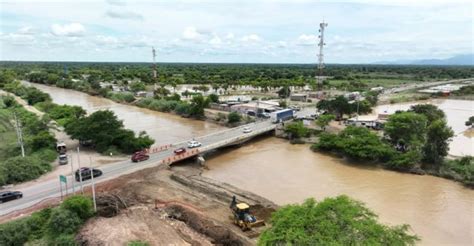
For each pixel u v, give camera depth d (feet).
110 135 243.19
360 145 240.73
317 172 223.51
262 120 364.38
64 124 290.56
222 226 137.08
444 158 231.91
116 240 116.88
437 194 188.03
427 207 171.01
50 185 175.73
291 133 306.55
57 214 125.90
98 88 604.49
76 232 125.18
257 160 250.98
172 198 165.17
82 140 254.47
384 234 89.71
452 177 210.59
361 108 388.37
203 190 182.19
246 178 212.23
